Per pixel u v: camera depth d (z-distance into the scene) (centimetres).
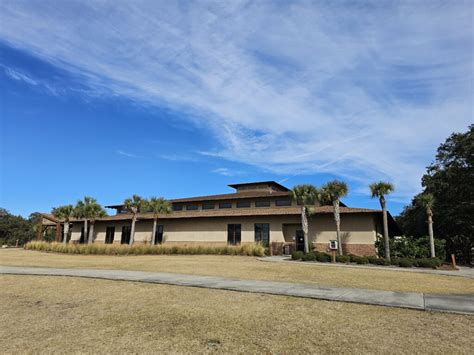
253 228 3066
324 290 1042
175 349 557
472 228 2817
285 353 536
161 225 3606
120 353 542
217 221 3269
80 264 1973
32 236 7781
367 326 668
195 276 1378
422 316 738
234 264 1922
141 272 1520
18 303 922
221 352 543
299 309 805
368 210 2498
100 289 1102
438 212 3083
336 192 2400
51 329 676
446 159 3266
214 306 843
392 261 2016
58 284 1214
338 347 557
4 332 660
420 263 1947
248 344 577
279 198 3231
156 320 727
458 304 836
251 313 773
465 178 2969
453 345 559
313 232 2773
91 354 539
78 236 4294
